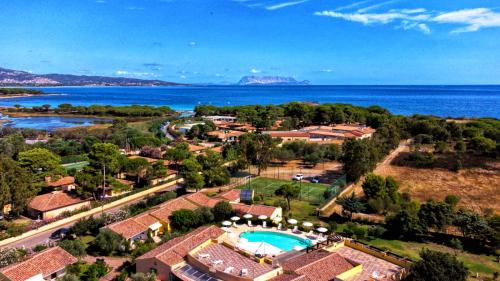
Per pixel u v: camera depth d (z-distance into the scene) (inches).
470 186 3595.0
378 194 2869.1
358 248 2117.4
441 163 4416.8
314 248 2065.7
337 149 4635.8
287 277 1617.9
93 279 1775.3
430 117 7022.6
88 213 2795.3
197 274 1692.9
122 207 2832.2
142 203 2854.3
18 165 2819.9
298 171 4160.9
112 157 3085.6
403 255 2123.5
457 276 1625.2
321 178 3878.0
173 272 1716.3
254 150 3914.9
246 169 4220.0
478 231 2282.2
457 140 5546.3
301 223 2527.1
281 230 2413.9
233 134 6058.1
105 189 3221.0
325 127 6712.6
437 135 5713.6
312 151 4680.1
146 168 3513.8
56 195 2856.8
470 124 6358.3
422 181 3777.1
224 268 1691.7
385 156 4798.2
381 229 2411.4
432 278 1606.8
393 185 2945.4
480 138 4832.7
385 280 1701.5
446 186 3602.4
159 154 4384.8
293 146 4766.2
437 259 1676.9
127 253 2158.0
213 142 5876.0
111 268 1971.0
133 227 2308.1
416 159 4532.5
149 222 2405.3
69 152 4756.4
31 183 2746.1
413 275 1663.4
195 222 2488.9
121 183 3257.9
